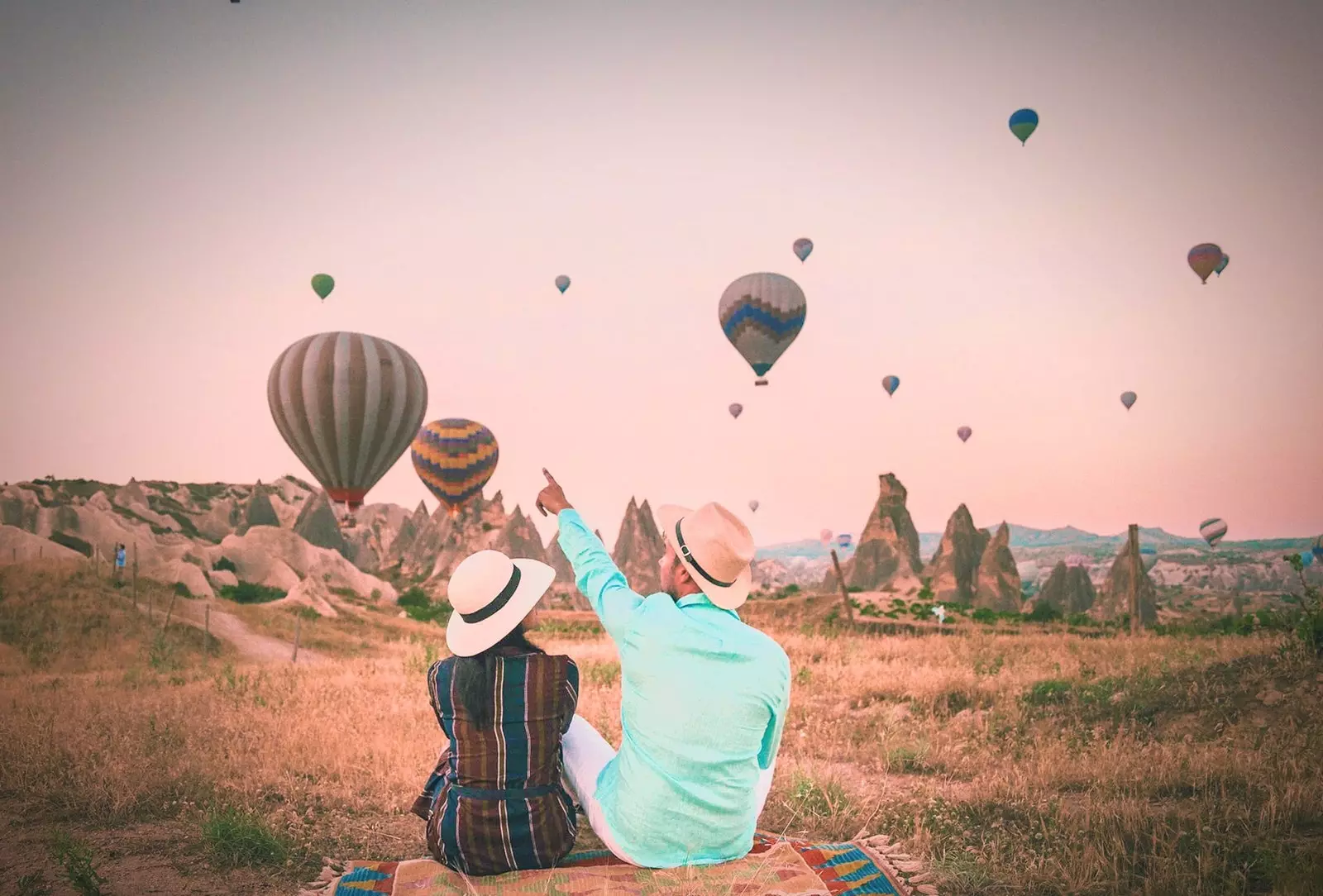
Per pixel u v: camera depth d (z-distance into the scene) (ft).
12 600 63.62
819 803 19.35
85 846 17.31
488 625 12.58
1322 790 18.67
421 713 27.45
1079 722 25.85
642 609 12.22
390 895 11.68
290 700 29.76
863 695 30.86
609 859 12.67
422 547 147.43
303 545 115.03
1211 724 24.81
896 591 144.15
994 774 21.26
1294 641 29.45
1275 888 14.46
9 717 26.71
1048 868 15.69
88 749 22.66
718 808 12.08
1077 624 79.61
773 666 12.05
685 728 11.87
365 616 86.38
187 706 28.94
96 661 54.03
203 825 17.87
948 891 14.79
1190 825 17.40
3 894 15.21
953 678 32.53
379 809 19.34
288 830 17.89
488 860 12.12
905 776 21.86
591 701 28.86
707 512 12.63
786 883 12.03
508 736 12.19
